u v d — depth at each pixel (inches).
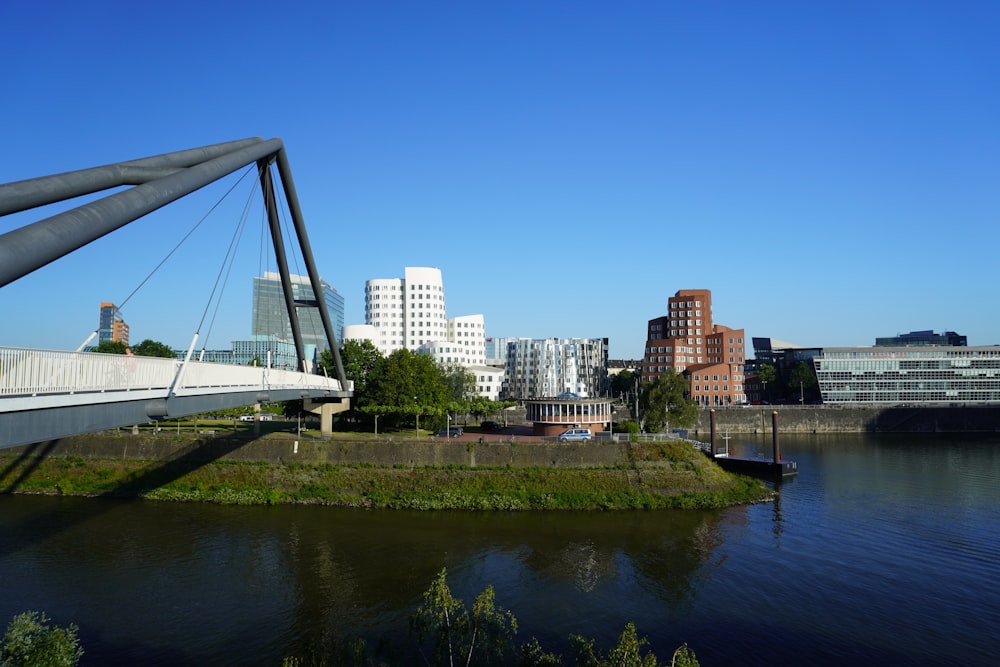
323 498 2709.2
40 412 736.3
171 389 1082.1
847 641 1411.2
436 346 7401.6
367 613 1552.7
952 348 6983.3
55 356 758.5
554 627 1472.7
